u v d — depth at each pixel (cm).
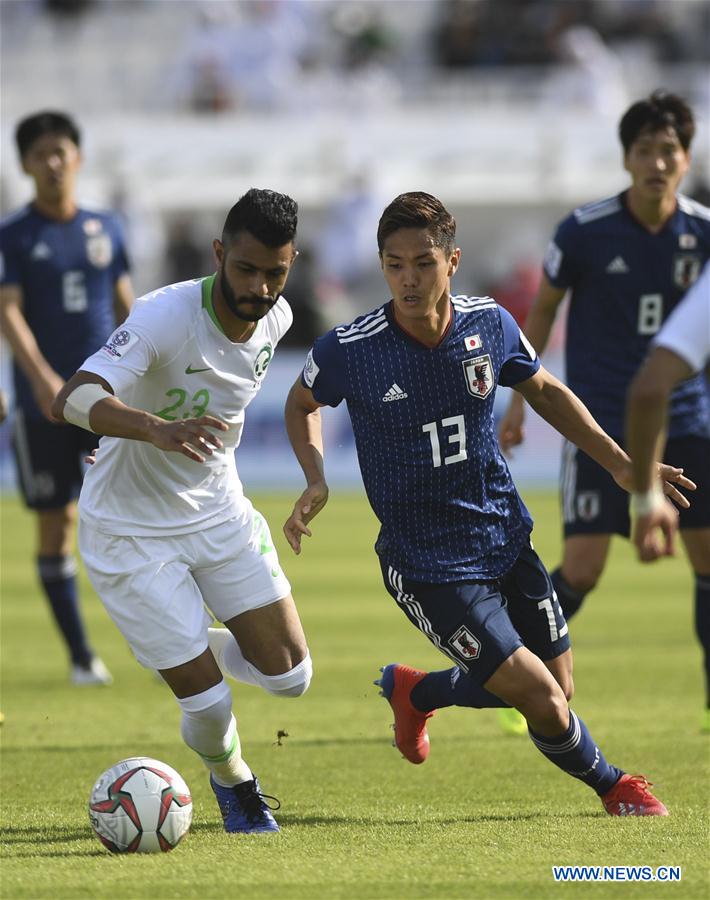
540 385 1817
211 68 9919
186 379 1770
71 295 3188
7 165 8688
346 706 2900
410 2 11131
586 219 2550
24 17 10925
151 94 10325
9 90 10325
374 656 3459
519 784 2144
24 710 2873
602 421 2570
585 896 1464
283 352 7388
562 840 1719
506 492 1823
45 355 3191
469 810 1945
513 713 2620
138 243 8544
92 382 1695
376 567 5206
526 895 1467
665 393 1334
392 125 9338
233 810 1833
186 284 1773
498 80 10050
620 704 2864
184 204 9081
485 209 9338
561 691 1812
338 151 9119
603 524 2572
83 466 3228
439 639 1788
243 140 9119
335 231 8725
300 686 1864
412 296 1688
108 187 9006
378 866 1595
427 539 1786
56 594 3206
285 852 1677
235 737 1812
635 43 10606
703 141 8750
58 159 3120
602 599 4578
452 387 1752
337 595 4534
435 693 2009
